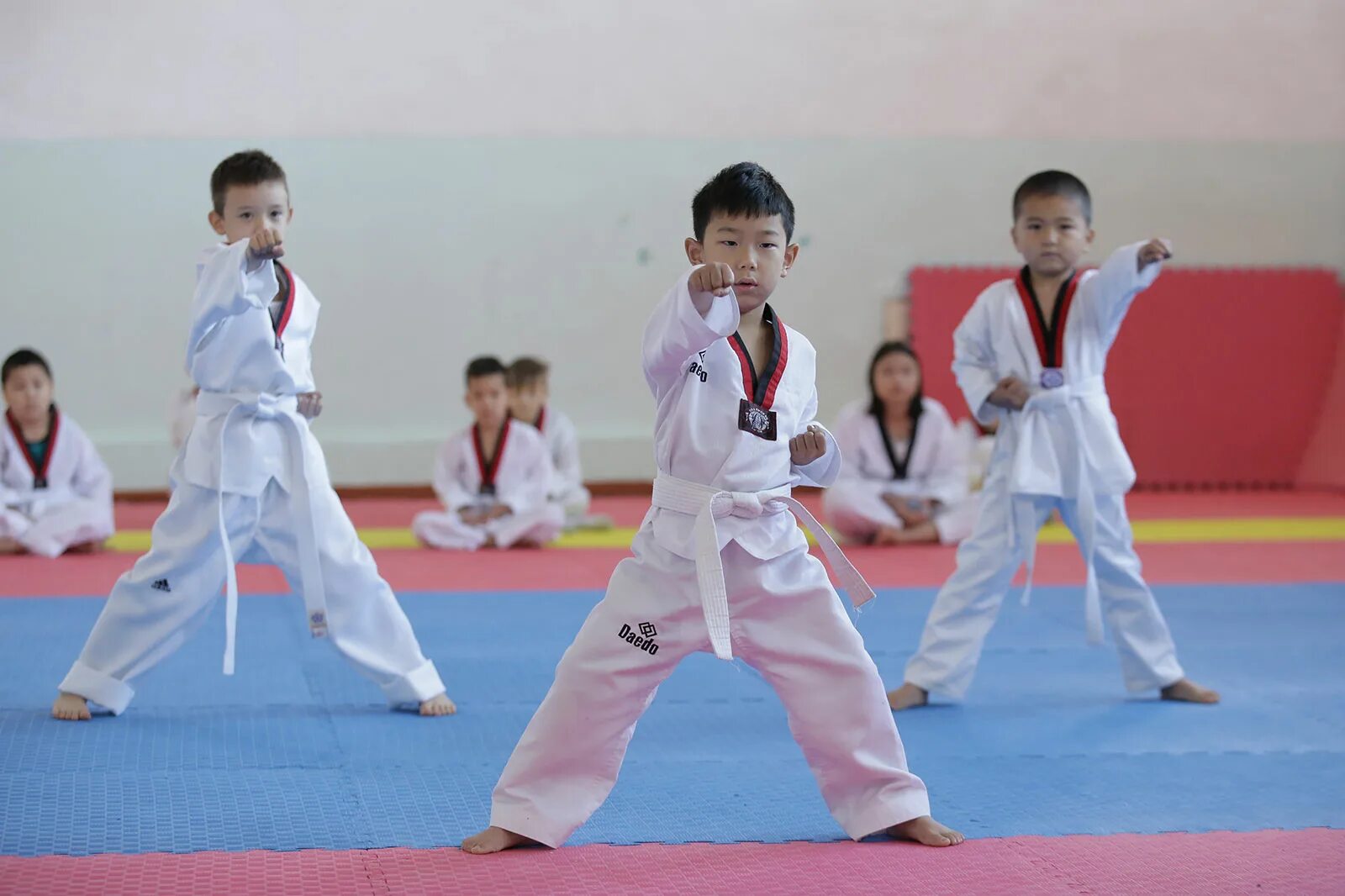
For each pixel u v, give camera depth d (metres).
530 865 2.88
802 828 3.21
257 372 4.17
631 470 13.19
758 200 2.89
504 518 9.28
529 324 13.09
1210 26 13.77
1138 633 4.75
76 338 12.34
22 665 5.05
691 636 2.97
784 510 3.06
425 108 12.85
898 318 13.45
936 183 13.52
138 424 12.47
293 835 3.08
